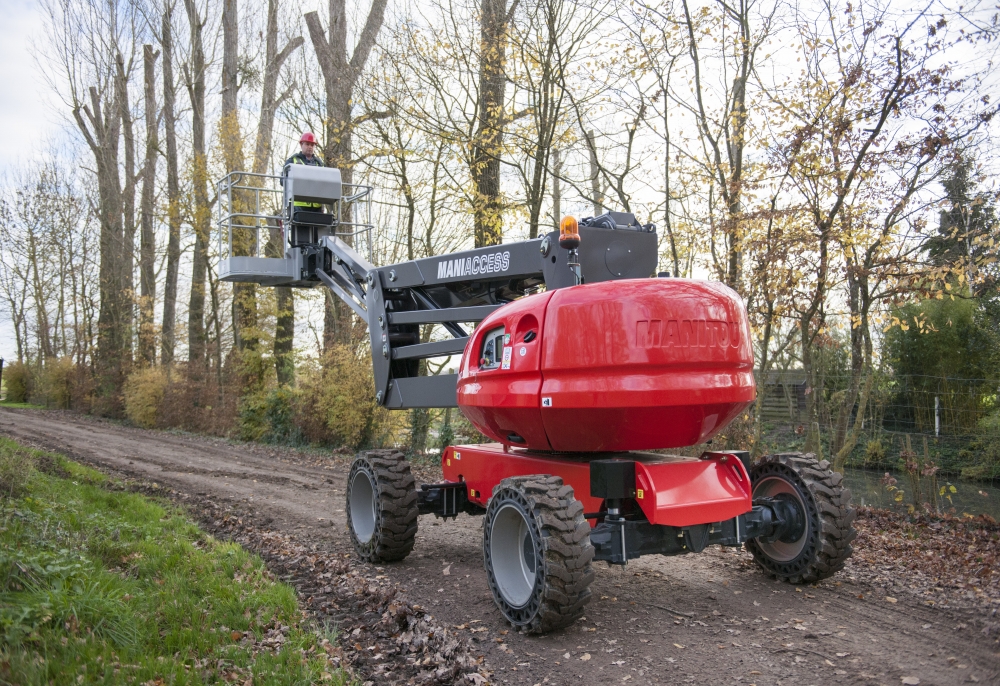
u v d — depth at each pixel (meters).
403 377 7.59
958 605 5.24
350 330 16.91
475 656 4.52
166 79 27.72
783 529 5.76
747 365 5.28
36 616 4.09
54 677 3.64
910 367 13.34
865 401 9.69
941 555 6.79
